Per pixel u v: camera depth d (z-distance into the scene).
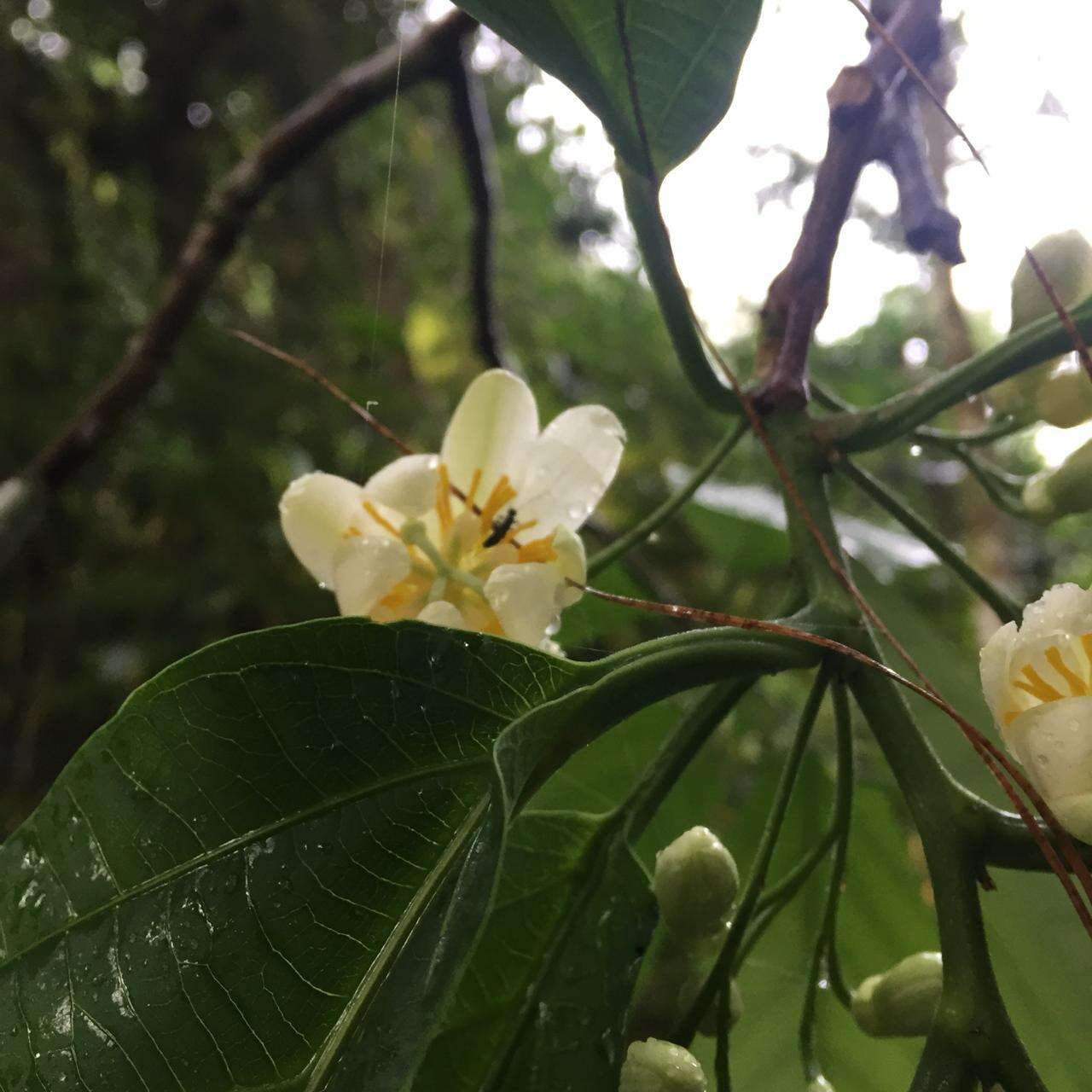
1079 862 0.10
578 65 0.12
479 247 0.34
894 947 0.17
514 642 0.10
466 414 0.16
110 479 0.61
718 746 0.25
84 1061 0.09
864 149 0.16
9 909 0.09
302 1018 0.09
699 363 0.15
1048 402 0.15
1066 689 0.10
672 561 0.62
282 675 0.10
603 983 0.11
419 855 0.10
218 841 0.09
